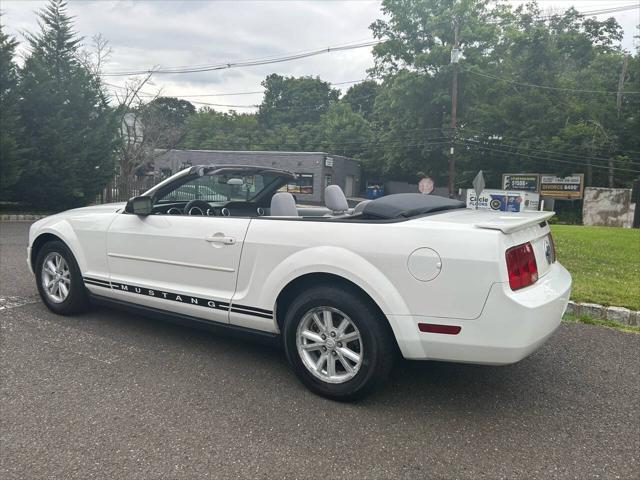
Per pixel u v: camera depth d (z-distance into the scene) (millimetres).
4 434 2699
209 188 4711
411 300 2871
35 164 16391
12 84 16125
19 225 13711
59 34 18516
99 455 2527
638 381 3594
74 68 18797
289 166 36344
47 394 3172
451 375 3658
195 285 3773
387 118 39094
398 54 34375
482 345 2756
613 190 28406
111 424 2830
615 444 2750
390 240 2957
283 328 3361
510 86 35688
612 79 38344
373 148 42781
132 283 4105
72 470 2400
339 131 45844
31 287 5848
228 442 2678
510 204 26859
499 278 2703
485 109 34375
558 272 3461
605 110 34469
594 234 12508
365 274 2959
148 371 3572
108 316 4832
